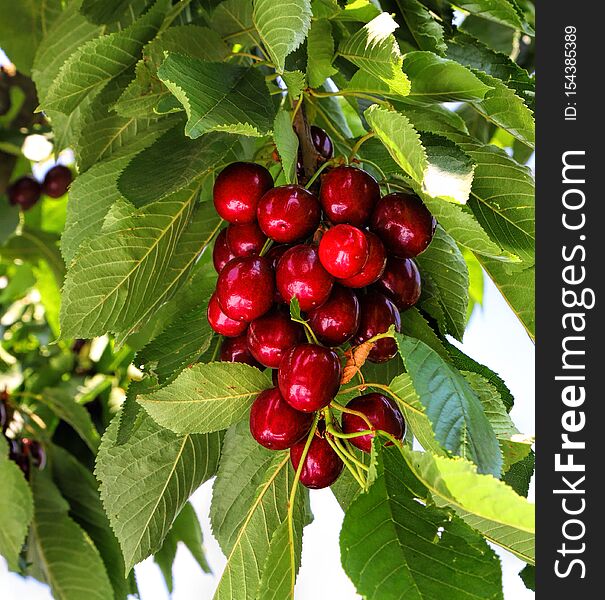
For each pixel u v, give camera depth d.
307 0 0.39
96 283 0.45
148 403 0.40
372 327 0.41
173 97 0.40
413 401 0.38
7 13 0.70
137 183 0.42
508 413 0.44
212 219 0.49
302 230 0.41
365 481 0.38
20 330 1.01
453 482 0.33
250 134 0.39
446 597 0.32
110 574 0.76
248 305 0.40
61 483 0.79
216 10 0.52
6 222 0.90
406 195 0.41
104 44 0.46
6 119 0.89
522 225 0.46
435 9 0.52
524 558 0.37
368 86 0.45
